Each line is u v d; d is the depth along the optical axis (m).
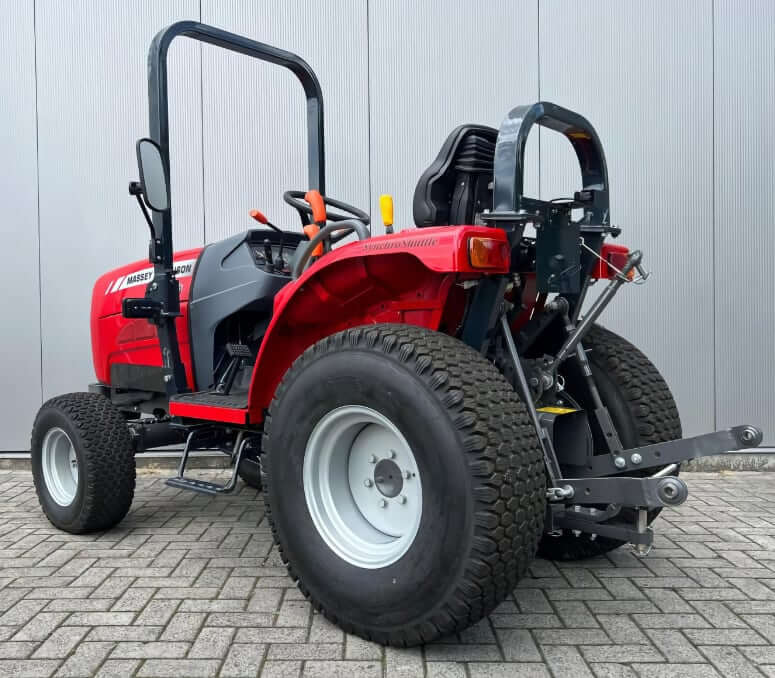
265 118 4.61
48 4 4.57
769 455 4.54
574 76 4.51
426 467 1.92
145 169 2.85
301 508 2.24
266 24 4.57
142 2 4.57
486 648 2.10
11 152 4.62
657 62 4.50
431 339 2.05
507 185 2.07
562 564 2.86
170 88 4.60
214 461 4.66
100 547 3.09
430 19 4.54
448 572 1.87
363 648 2.09
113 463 3.17
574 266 2.32
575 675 1.94
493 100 4.54
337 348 2.16
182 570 2.78
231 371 3.15
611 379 2.59
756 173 4.51
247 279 3.08
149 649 2.10
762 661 2.03
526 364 2.43
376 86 4.57
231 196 4.63
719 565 2.83
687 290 4.55
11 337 4.68
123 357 3.65
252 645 2.12
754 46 4.48
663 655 2.06
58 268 4.66
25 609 2.40
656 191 4.53
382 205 2.55
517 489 1.88
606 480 2.05
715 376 4.56
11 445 4.71
